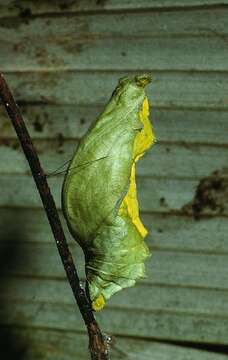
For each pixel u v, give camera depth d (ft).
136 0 0.99
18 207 1.05
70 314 1.05
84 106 1.01
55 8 1.01
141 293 1.03
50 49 1.02
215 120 0.98
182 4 0.98
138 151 0.69
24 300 1.06
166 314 1.02
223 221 0.99
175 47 0.99
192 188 0.99
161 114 0.99
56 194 1.02
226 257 1.00
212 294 1.01
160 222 1.00
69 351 1.06
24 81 1.03
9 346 1.07
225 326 1.01
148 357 1.03
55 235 0.68
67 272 0.69
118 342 1.04
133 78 0.68
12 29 1.03
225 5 0.97
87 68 1.01
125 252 0.71
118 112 0.68
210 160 0.99
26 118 1.03
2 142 1.04
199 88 0.98
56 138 1.02
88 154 0.69
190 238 1.00
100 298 0.72
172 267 1.01
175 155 0.99
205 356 1.02
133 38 0.99
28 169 1.04
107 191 0.69
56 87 1.02
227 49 0.98
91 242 0.71
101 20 1.00
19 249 1.06
